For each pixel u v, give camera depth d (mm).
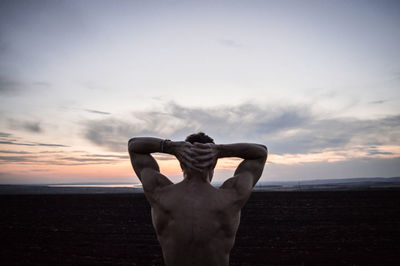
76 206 20672
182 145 1581
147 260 8461
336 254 8914
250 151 1607
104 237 11133
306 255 8828
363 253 8984
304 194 28750
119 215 16281
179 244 1490
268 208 18484
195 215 1498
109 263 8227
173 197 1550
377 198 23312
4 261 8430
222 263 1494
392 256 8688
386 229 12172
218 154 1605
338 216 15219
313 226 12859
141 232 11906
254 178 1637
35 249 9609
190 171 1579
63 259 8570
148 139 1649
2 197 29234
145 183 1608
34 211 18250
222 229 1518
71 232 12000
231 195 1560
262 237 11031
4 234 11727
